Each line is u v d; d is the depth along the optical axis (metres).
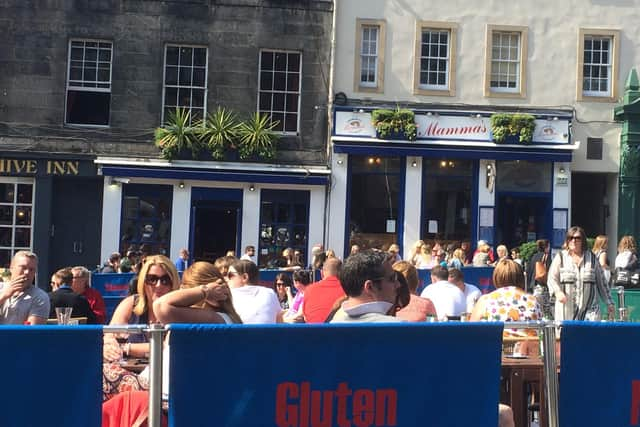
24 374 4.69
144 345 6.53
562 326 5.32
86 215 22.72
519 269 8.46
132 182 22.58
